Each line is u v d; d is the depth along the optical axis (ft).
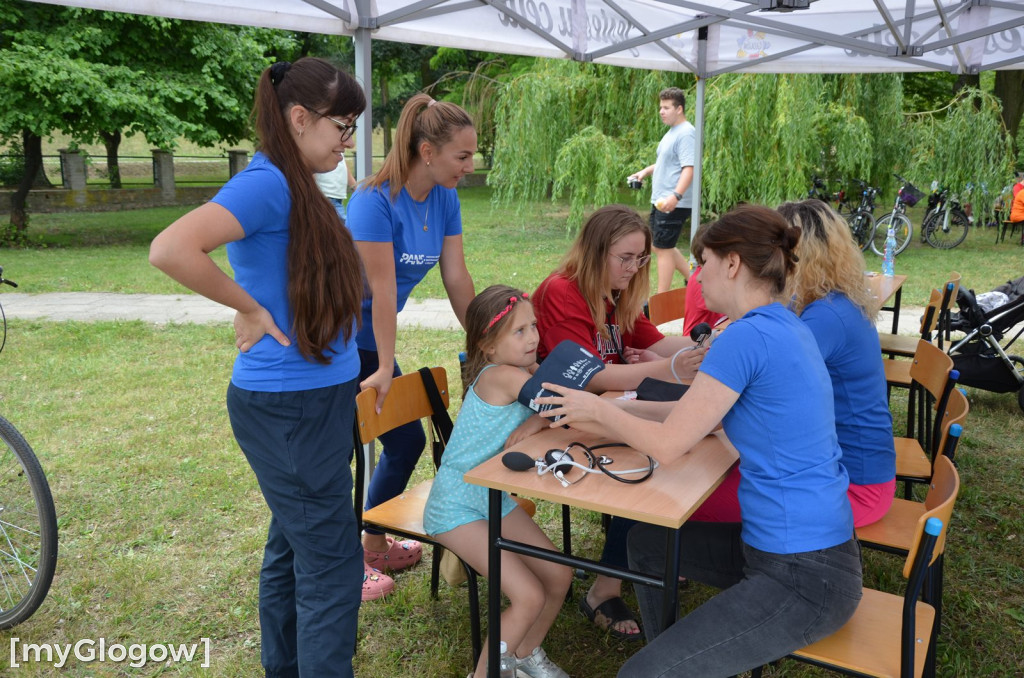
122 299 28.91
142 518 12.08
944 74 55.26
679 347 10.23
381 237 8.56
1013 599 10.09
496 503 6.87
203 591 10.15
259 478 6.95
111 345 22.21
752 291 6.41
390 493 9.84
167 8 9.29
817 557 6.09
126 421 16.21
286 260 6.41
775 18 16.22
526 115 44.27
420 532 8.22
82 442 15.03
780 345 6.10
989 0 14.62
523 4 12.74
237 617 9.59
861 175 40.22
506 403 7.79
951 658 8.92
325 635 6.94
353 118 6.43
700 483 6.56
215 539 11.48
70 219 54.24
